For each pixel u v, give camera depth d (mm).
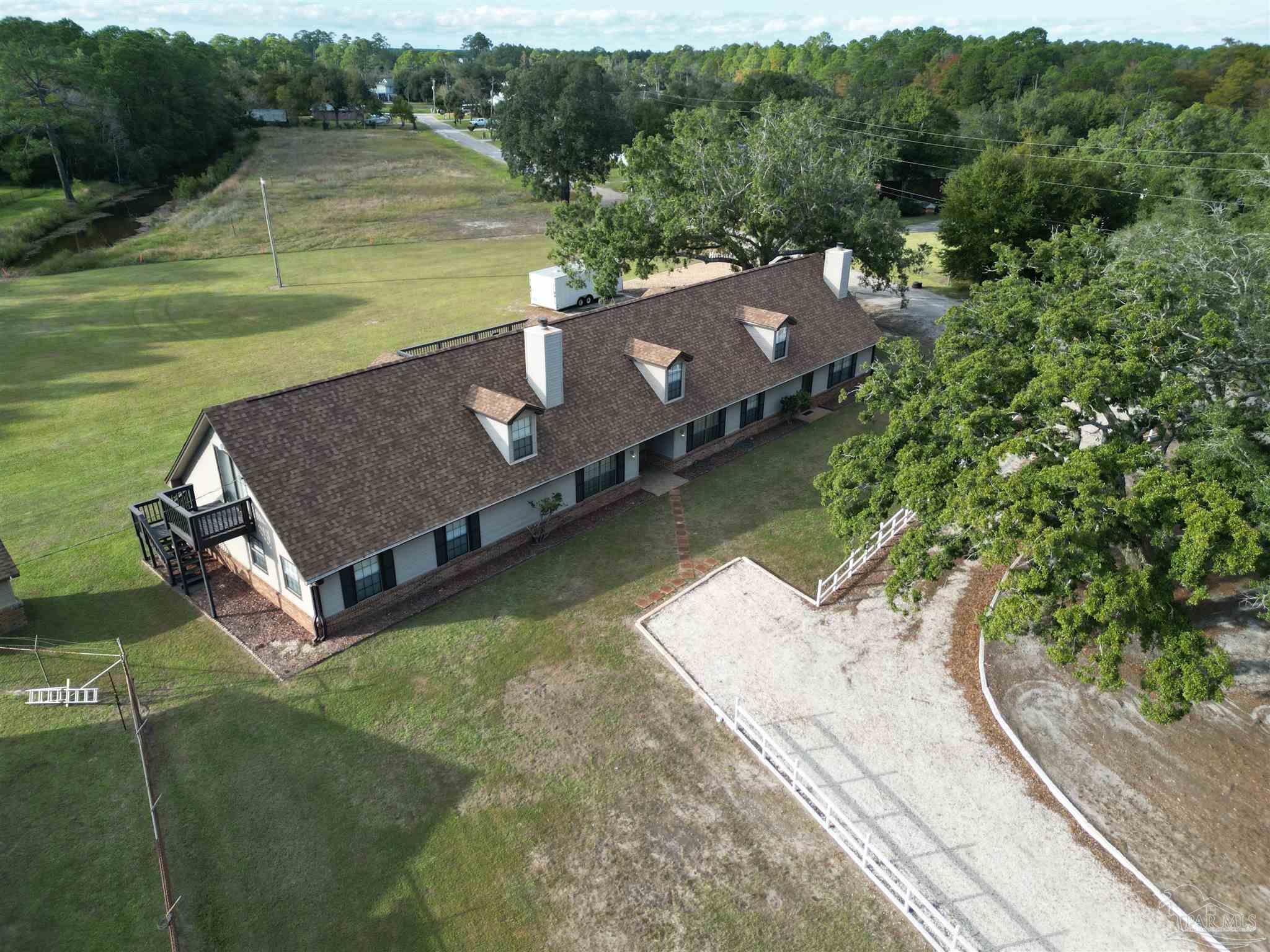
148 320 54031
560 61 95938
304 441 23594
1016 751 19516
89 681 21656
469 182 109562
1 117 94688
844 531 22578
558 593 25641
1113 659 16578
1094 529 17578
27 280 65250
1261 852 16938
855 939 15344
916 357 24312
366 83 194500
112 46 113500
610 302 59031
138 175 111812
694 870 16641
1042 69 151125
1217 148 73125
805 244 48625
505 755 19422
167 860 16719
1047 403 18922
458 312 55938
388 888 16234
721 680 21859
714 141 47281
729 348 35406
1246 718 20344
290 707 20828
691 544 28406
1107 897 16016
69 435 36469
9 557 23047
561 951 15102
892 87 155500
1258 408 19406
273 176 107938
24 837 17156
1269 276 22734
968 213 58688
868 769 19016
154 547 25688
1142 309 19922
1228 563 15406
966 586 25875
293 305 57844
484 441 26734
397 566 24609
